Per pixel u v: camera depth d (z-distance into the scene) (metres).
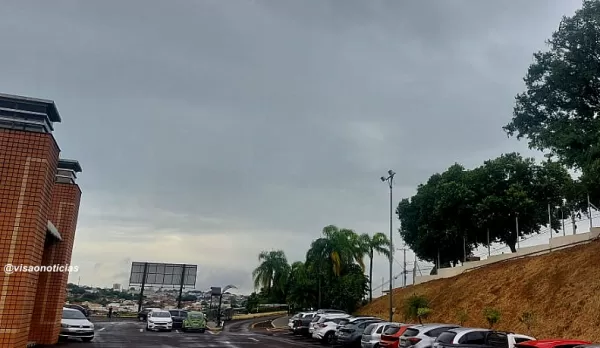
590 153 20.00
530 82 26.00
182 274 59.47
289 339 30.02
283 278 54.69
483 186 40.97
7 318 14.13
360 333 23.62
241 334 33.72
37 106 16.23
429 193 46.59
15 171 15.16
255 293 66.62
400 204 52.31
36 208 15.05
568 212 38.19
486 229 41.47
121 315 53.94
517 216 37.97
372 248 49.84
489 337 14.53
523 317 23.34
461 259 49.00
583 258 24.78
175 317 38.12
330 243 46.69
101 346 20.86
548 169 39.75
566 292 23.31
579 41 23.03
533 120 26.12
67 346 20.03
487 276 32.41
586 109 24.42
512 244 42.19
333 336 26.41
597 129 21.36
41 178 15.31
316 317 29.91
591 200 28.56
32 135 15.51
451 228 42.91
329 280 46.34
